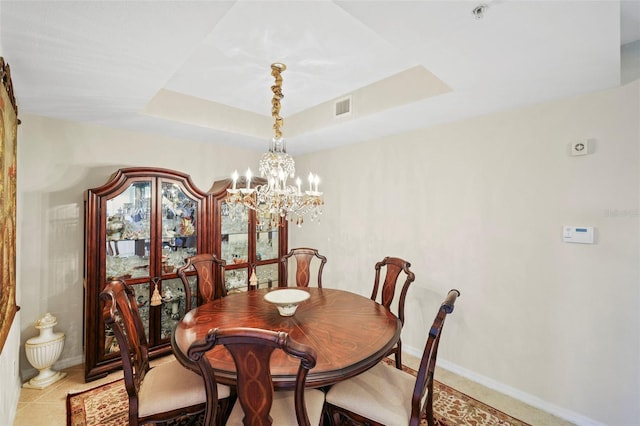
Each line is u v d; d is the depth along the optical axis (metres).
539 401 2.22
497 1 1.13
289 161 2.32
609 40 1.40
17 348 2.27
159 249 2.91
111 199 2.67
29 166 2.57
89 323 2.50
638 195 1.85
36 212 2.60
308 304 2.28
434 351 1.65
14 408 2.08
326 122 2.99
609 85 1.90
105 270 2.61
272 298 2.15
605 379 1.97
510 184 2.37
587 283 2.03
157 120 2.74
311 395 1.59
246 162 3.98
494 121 2.46
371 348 1.58
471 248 2.59
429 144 2.89
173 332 1.81
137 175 2.77
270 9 1.63
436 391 2.40
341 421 1.94
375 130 3.04
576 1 1.12
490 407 2.21
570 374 2.10
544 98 2.13
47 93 2.09
